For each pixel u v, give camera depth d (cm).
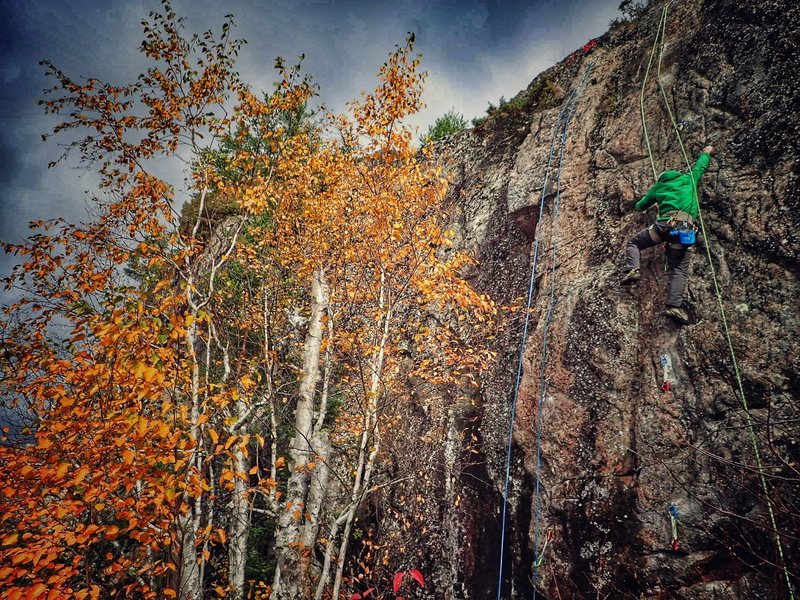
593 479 644
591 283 770
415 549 970
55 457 557
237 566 826
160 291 701
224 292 1030
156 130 761
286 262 1064
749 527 484
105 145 744
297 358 1129
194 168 798
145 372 496
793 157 589
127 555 771
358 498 707
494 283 1064
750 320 562
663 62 866
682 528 537
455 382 966
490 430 879
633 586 566
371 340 925
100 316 573
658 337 646
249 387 846
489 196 1227
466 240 1213
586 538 627
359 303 952
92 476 529
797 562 443
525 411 779
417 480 1030
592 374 702
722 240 623
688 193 615
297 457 802
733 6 757
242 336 1057
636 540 571
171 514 560
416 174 841
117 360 544
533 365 800
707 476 534
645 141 808
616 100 930
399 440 1113
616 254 766
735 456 517
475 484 895
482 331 1005
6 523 598
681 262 617
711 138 697
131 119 751
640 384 642
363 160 943
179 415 599
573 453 683
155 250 698
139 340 538
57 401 585
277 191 952
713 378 567
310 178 1004
